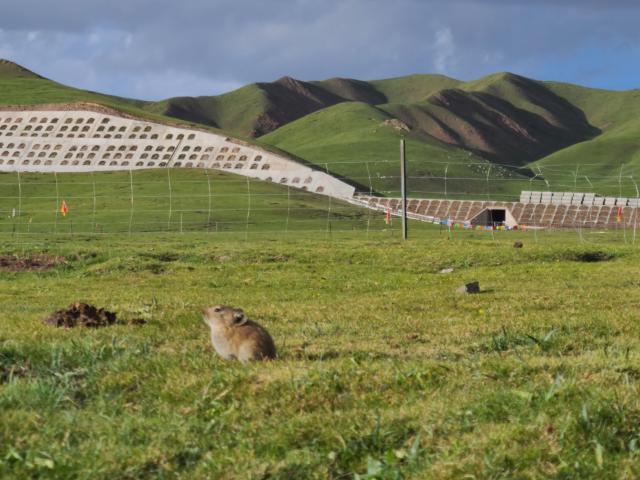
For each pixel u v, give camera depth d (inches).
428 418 311.4
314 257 1336.1
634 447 277.7
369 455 283.4
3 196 3538.4
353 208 3595.0
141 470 280.1
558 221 3503.9
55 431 315.9
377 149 7529.5
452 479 260.8
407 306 777.6
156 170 4271.7
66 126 4862.2
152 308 743.1
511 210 3636.8
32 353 452.8
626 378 348.8
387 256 1328.7
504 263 1290.6
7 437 309.4
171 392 365.4
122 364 423.2
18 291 1025.5
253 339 422.6
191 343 526.3
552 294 864.9
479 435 292.5
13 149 4633.4
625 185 6845.5
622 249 1402.6
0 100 5452.8
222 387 363.9
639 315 661.3
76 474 275.9
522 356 439.5
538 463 268.4
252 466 278.4
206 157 4544.8
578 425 291.3
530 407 317.1
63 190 3718.0
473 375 378.3
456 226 3193.9
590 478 259.1
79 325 623.8
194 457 292.5
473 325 618.2
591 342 524.4
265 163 4434.1
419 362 415.8
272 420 323.6
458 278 1103.6
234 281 1112.2
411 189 6003.9
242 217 2972.4
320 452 290.4
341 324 640.4
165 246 1536.7
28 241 1793.8
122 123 4857.3
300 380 362.3
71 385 386.9
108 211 3041.3
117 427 321.1
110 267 1243.2
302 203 3565.5
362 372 379.2
